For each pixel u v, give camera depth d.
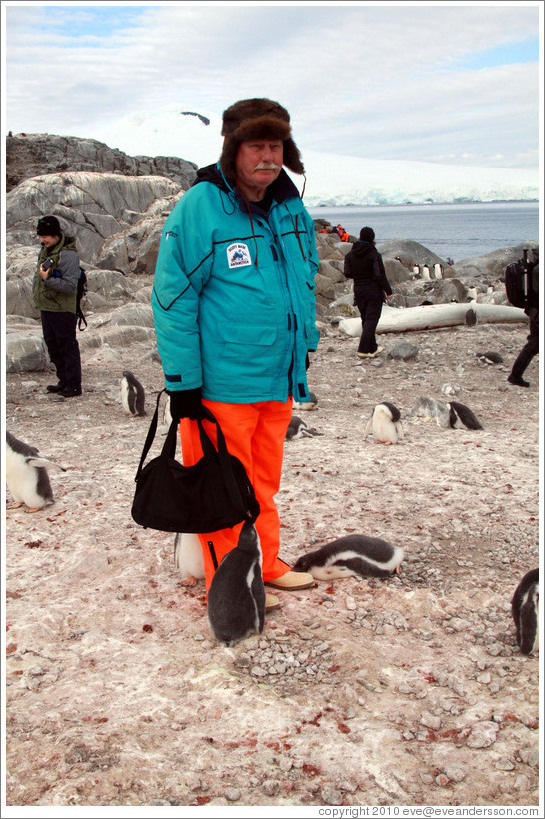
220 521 3.40
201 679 3.26
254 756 2.78
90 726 2.91
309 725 2.98
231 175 3.29
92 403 9.09
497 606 4.00
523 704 3.16
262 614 3.63
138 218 21.20
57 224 8.91
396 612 3.91
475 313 16.05
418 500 5.59
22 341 10.88
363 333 12.61
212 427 3.57
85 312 15.66
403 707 3.12
